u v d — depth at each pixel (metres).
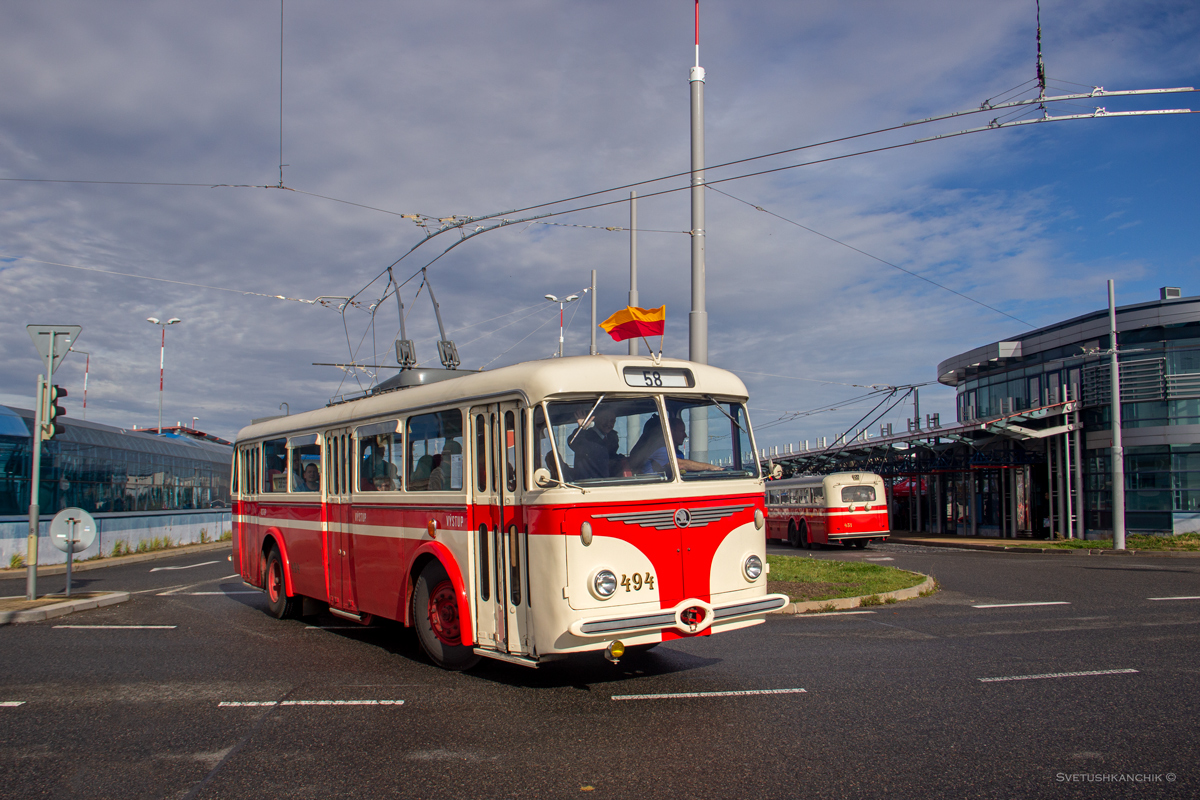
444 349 11.69
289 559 11.74
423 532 8.52
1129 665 8.07
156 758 5.57
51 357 13.52
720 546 7.46
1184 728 5.93
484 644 7.59
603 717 6.41
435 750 5.66
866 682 7.46
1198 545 26.20
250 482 13.50
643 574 6.99
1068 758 5.31
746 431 8.02
